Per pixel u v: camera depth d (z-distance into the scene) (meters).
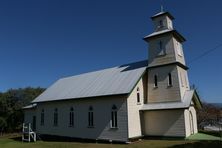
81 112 31.19
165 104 27.08
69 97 32.88
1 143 32.59
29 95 57.03
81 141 30.30
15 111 54.22
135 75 29.02
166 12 29.89
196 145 20.91
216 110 43.41
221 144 21.08
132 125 26.09
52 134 35.16
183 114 25.23
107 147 23.33
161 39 29.34
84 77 38.12
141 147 21.92
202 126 41.66
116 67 35.00
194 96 28.92
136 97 27.55
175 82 27.14
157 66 28.94
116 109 26.95
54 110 35.78
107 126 27.56
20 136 42.16
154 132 27.06
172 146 21.14
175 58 27.66
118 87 27.95
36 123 38.72
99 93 28.95
